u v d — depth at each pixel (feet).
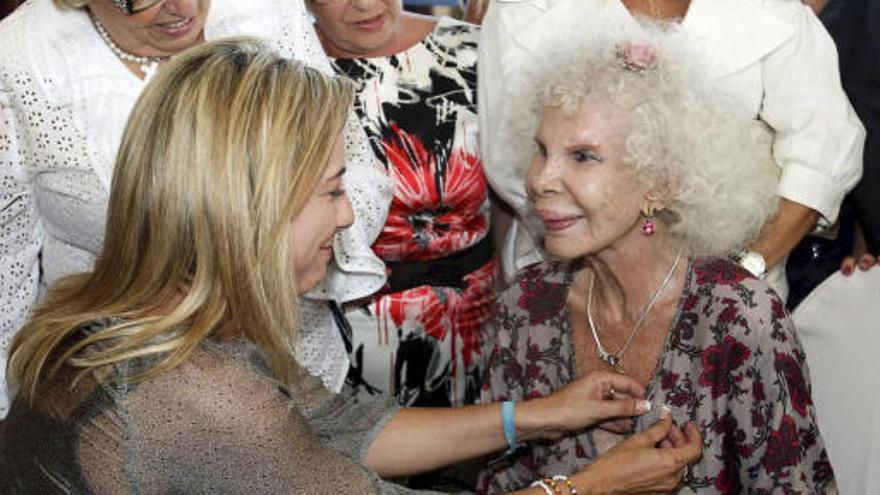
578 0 6.47
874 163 6.75
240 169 4.11
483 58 6.77
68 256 6.34
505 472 6.22
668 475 5.34
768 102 6.38
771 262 6.28
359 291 6.57
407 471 5.66
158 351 4.15
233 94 4.19
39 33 5.92
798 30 6.31
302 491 4.29
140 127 4.24
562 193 5.37
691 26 6.26
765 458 5.32
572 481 5.19
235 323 4.30
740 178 5.35
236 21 6.30
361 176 6.41
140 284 4.26
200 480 4.18
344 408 5.64
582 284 5.85
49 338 4.28
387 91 6.97
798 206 6.30
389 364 7.04
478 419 5.65
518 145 5.80
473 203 7.09
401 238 6.95
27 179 6.07
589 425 5.66
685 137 5.21
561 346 5.91
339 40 6.97
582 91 5.27
